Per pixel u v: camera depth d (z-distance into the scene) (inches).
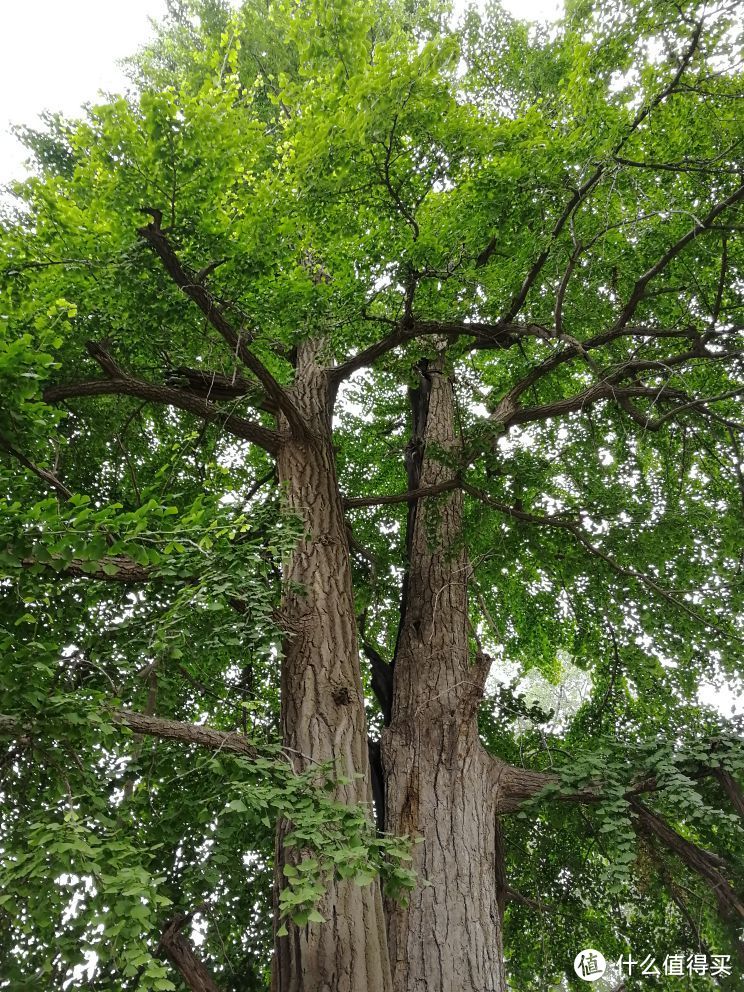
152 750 171.8
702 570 337.7
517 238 244.4
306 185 207.3
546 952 317.7
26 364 129.8
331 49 196.2
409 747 252.4
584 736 333.1
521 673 424.5
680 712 326.0
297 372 315.0
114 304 216.1
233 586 166.2
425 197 223.8
